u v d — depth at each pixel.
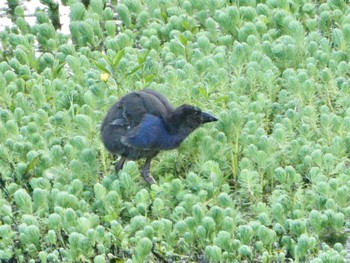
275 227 13.92
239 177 15.30
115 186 14.88
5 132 16.30
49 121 16.78
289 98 16.86
